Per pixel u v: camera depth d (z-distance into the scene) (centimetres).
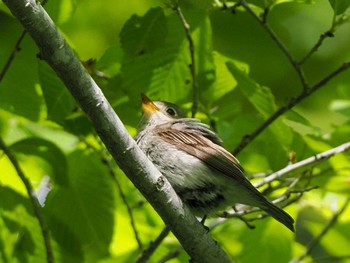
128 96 1152
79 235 1117
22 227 1078
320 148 1205
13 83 1138
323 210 1309
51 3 1094
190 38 1089
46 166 1072
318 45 1077
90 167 1149
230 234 1255
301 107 1530
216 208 1027
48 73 1087
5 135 1173
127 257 1245
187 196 1022
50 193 1127
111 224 1127
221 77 1199
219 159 1021
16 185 1171
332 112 1516
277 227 1248
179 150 1037
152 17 1060
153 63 1147
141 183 876
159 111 1142
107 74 1183
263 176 1136
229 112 1283
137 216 1242
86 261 1202
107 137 848
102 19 1453
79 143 1186
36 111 1141
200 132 1092
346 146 1095
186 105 1219
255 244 1246
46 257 1069
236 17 1488
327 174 1184
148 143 1052
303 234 1466
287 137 1150
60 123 1109
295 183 1094
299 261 1224
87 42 1455
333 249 1320
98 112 835
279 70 1555
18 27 1203
